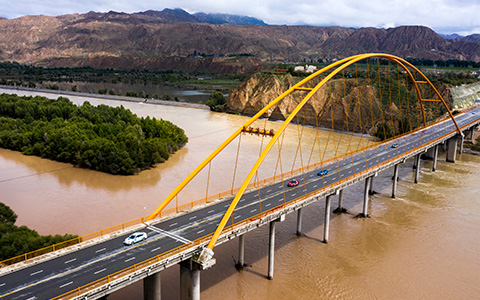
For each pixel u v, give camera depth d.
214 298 50.72
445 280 56.97
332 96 177.12
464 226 74.88
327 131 167.75
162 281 53.34
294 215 78.31
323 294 52.91
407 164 119.56
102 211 75.06
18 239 51.19
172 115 199.50
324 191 64.06
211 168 104.19
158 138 119.88
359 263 60.81
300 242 67.00
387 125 153.00
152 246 46.59
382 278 57.06
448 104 165.88
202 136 148.88
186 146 131.88
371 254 63.62
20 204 78.44
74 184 91.25
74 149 106.81
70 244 52.31
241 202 62.38
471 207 84.50
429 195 91.94
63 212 74.50
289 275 57.00
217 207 60.31
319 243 66.81
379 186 98.25
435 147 110.81
